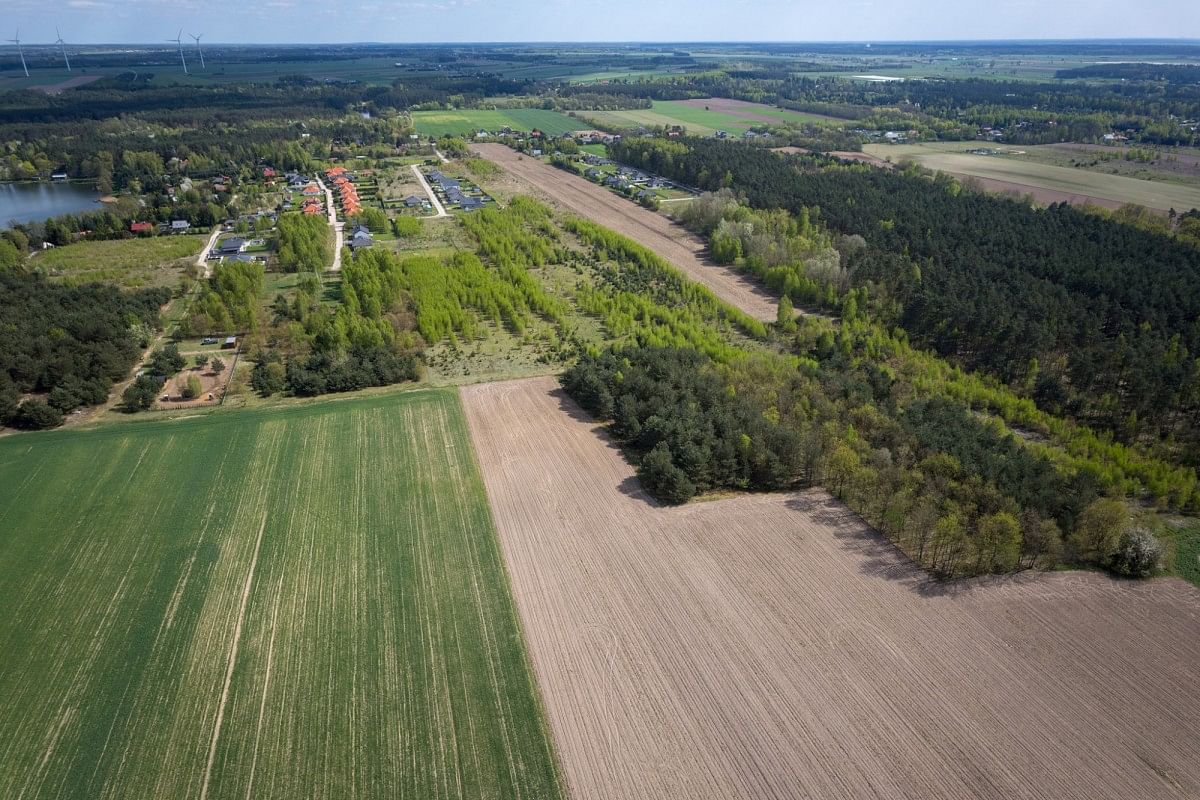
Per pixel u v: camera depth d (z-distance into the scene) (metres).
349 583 65.56
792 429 83.06
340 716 52.56
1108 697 53.66
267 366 105.19
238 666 56.88
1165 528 71.50
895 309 121.81
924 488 73.19
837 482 78.88
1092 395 97.12
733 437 82.06
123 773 48.62
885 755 49.50
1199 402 88.25
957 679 55.31
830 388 92.69
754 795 47.03
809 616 61.62
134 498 77.75
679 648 58.47
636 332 119.75
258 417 95.31
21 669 56.53
